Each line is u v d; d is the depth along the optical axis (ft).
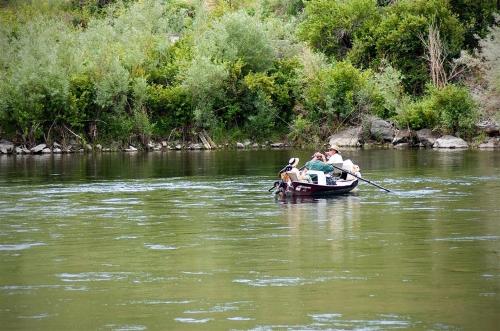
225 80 302.66
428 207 118.32
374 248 84.58
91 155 262.67
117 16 383.04
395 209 116.57
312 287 67.56
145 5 352.08
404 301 62.90
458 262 76.84
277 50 323.57
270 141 307.58
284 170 135.23
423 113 287.07
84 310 61.46
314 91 299.38
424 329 56.13
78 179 170.81
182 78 300.20
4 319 59.26
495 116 280.31
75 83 285.43
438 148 276.62
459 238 90.17
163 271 74.43
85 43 303.68
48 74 277.23
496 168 185.88
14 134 283.59
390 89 298.35
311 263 77.20
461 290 66.03
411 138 288.92
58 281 70.79
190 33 336.49
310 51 315.99
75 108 281.13
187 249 85.46
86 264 77.92
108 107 291.17
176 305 62.64
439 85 304.91
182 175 178.70
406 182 155.53
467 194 134.31
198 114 295.07
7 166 212.02
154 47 315.37
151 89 296.51
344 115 297.74
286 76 313.53
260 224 103.04
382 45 322.55
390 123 297.53
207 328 56.75
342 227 99.66
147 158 242.58
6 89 277.23
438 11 320.09
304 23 349.20
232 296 65.00
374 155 240.12
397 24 325.01
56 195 139.85
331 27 336.49
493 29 306.55
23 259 80.64
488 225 99.60
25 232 98.07
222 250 84.64
